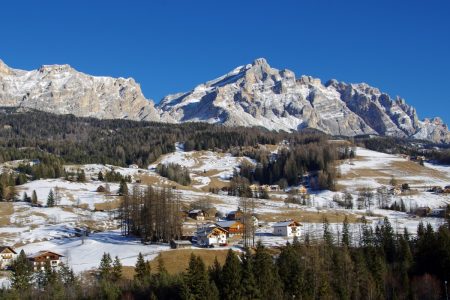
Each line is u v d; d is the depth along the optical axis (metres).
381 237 168.12
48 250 171.25
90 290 126.19
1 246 176.75
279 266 131.00
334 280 132.00
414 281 137.62
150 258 164.12
